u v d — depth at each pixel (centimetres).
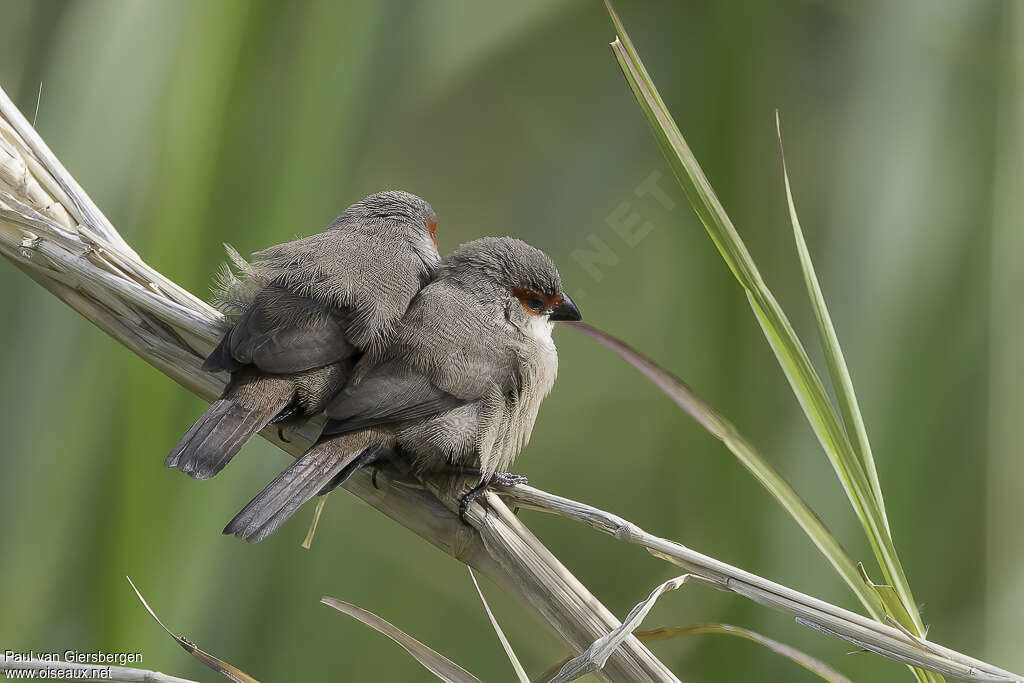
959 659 536
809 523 579
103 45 841
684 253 1018
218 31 845
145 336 677
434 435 672
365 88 913
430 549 1105
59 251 667
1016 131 862
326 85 880
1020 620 823
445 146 1296
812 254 1092
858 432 571
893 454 852
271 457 945
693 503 967
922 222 878
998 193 862
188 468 603
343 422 660
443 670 557
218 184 841
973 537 848
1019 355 846
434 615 1093
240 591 982
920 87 904
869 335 870
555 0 1105
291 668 1002
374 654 1066
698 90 981
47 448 814
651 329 1230
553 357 770
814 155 1145
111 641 802
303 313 673
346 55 891
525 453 1259
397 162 1283
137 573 808
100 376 819
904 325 862
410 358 687
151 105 840
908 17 912
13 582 802
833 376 575
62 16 881
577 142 1295
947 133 890
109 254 674
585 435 1254
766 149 990
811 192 1130
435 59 1018
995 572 833
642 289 1239
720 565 560
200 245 833
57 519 812
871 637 543
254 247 847
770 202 1005
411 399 675
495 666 1083
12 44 899
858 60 943
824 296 908
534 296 756
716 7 965
